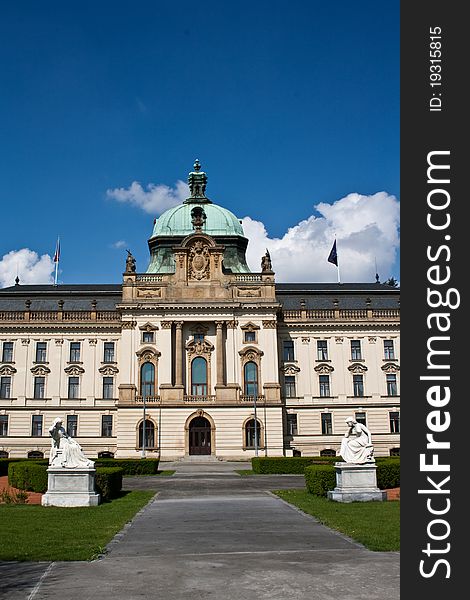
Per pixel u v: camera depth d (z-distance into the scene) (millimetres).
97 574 15289
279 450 81500
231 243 95562
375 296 94125
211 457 80250
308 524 23797
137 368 83438
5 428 84562
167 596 13219
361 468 31484
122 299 87375
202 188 102188
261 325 85688
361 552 17906
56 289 95250
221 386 82688
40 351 86938
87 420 85188
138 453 80688
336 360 88562
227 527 23234
